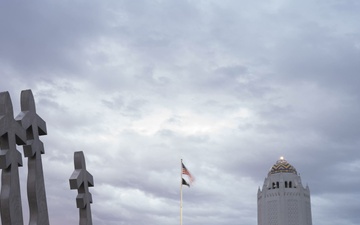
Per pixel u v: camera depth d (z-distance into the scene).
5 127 19.23
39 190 22.05
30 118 21.47
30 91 21.84
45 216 22.56
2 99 19.42
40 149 22.41
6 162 19.31
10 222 19.62
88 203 26.55
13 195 19.94
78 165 25.56
